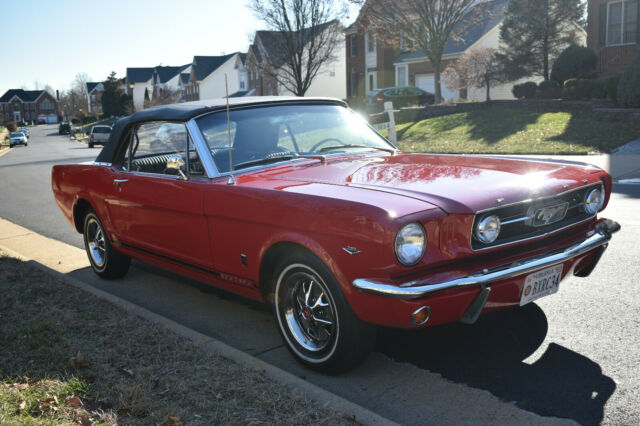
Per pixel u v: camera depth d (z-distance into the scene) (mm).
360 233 2896
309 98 4719
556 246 3396
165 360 3354
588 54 21438
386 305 2877
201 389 2990
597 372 3232
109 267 5469
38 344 3582
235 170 3949
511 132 17703
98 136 41875
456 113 23297
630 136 14742
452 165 3799
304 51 40781
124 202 4754
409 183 3303
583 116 17703
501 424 2771
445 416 2871
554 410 2869
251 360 3381
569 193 3502
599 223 3797
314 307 3363
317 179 3562
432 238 2908
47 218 9633
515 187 3240
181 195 4043
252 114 4312
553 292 3412
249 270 3668
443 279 2891
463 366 3410
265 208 3391
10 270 5461
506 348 3609
